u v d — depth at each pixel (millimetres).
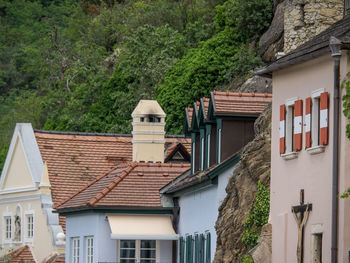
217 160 74625
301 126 56438
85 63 164875
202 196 75562
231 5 122750
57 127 145375
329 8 74188
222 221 67375
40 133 108688
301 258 55438
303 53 55281
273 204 60031
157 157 96875
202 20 140250
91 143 109000
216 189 71438
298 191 56469
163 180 86812
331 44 50625
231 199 67188
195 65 121250
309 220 55000
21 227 106500
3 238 110062
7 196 109500
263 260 59781
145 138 96938
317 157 54375
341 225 50875
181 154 100188
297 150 56719
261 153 64875
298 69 57219
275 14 109562
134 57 137125
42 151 106688
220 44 121062
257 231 63594
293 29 75125
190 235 79312
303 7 74812
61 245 97000
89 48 175625
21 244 106250
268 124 65688
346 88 50844
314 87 55062
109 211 84188
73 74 159125
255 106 74625
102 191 85312
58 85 171125
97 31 178875
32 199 104562
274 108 60406
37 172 104438
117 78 139250
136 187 85875
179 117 122500
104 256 84250
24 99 199500
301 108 56500
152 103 98000
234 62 118625
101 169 106438
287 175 58125
